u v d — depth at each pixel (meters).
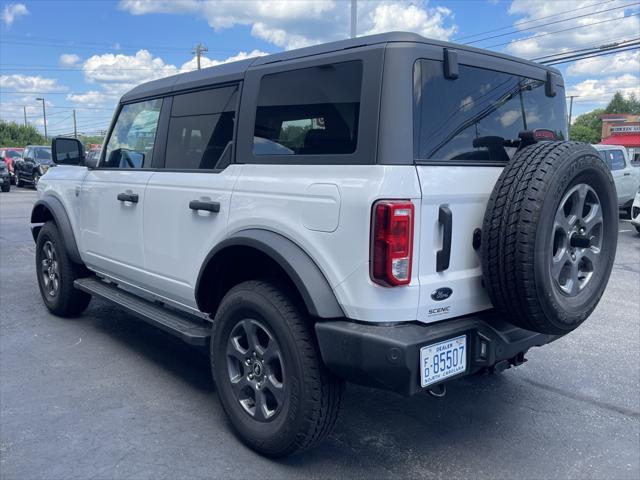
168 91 4.14
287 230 3.02
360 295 2.73
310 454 3.28
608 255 3.23
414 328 2.77
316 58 3.07
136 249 4.31
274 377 3.15
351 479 3.05
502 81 3.31
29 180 24.33
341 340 2.76
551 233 2.75
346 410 3.84
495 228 2.79
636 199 11.41
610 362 4.77
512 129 3.39
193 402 3.91
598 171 2.99
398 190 2.64
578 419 3.77
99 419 3.63
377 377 2.71
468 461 3.25
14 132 74.88
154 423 3.60
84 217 5.00
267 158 3.25
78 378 4.26
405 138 2.71
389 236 2.62
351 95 2.87
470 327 2.94
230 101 3.59
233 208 3.36
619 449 3.41
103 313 5.90
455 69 2.95
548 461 3.26
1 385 4.11
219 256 3.43
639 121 66.62
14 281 7.24
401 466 3.18
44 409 3.75
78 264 5.37
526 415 3.82
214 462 3.18
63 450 3.25
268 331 3.12
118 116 4.75
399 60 2.75
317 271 2.89
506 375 4.48
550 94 3.67
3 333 5.23
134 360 4.63
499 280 2.81
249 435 3.23
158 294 4.26
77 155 4.99
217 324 3.40
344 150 2.87
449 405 3.95
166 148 4.10
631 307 6.48
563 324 2.94
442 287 2.85
